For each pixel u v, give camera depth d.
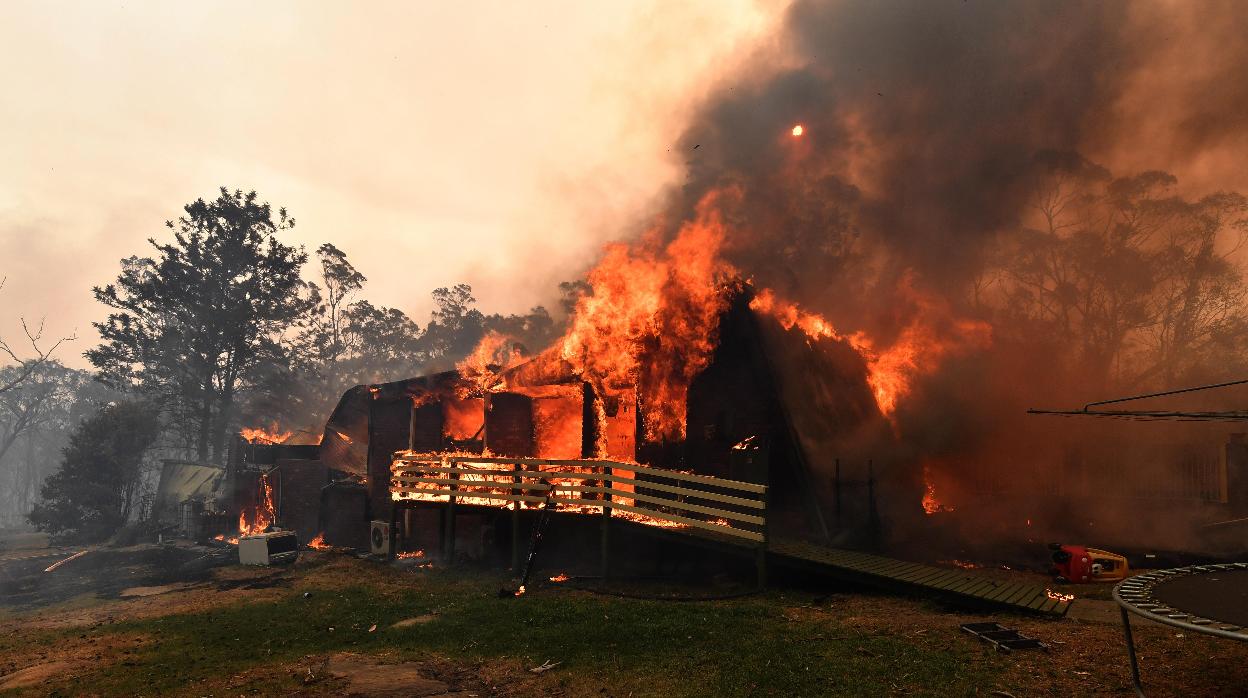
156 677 10.05
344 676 9.61
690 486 18.84
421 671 9.82
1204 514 19.39
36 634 13.77
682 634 10.74
